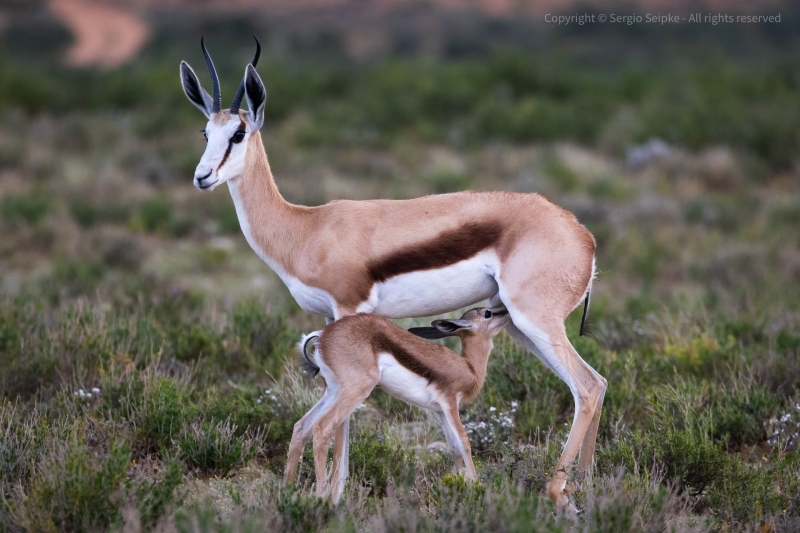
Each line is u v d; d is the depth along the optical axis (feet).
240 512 50.24
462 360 60.85
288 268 61.26
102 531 48.73
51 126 236.63
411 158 217.56
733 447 68.59
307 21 634.02
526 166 206.90
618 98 287.89
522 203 58.80
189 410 65.62
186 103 268.21
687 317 96.99
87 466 51.31
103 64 455.22
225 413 67.62
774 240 149.59
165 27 573.74
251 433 66.03
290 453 56.44
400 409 74.02
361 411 72.08
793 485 56.44
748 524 51.44
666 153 212.43
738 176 200.03
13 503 49.01
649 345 89.45
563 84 299.17
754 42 532.73
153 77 298.97
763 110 232.32
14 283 119.14
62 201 165.58
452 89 274.36
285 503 50.31
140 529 47.62
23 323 85.15
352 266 58.75
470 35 577.43
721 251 142.41
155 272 126.72
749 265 135.13
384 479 60.18
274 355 82.99
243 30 582.76
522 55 312.09
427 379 58.90
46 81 287.89
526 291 57.36
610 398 71.67
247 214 62.08
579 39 554.05
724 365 80.43
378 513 49.57
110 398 68.03
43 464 54.49
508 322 63.62
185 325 91.56
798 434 66.28
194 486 58.80
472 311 62.90
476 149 230.07
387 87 289.53
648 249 144.46
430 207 59.21
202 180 60.34
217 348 84.02
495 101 263.90
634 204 173.99
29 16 565.12
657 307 108.78
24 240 142.31
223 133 61.11
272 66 336.70
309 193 175.11
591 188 188.85
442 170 196.85
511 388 75.72
